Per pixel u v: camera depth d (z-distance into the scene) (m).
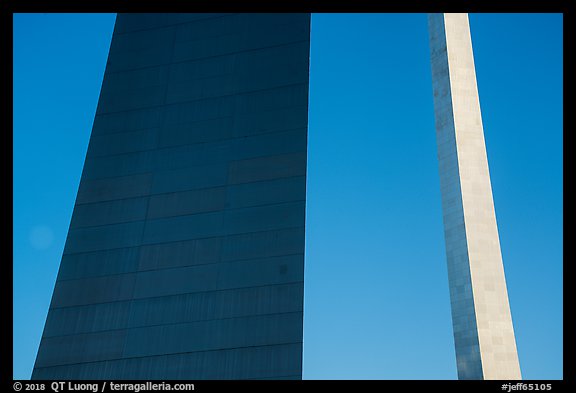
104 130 68.31
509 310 51.28
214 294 55.41
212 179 62.25
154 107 68.75
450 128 58.62
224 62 70.25
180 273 57.41
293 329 51.84
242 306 54.09
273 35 71.19
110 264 59.56
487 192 55.75
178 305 55.72
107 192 64.12
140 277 58.12
